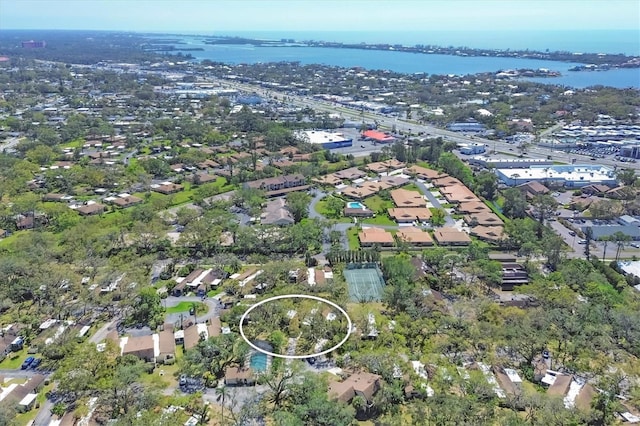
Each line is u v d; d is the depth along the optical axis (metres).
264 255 168.38
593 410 93.62
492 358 110.38
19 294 135.62
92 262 151.62
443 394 95.62
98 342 118.19
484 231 185.62
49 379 105.56
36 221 192.50
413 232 183.12
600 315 122.56
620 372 101.56
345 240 181.62
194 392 101.50
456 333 116.94
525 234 174.88
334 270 155.50
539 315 120.56
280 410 92.62
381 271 156.12
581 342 112.25
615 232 184.88
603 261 164.50
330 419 87.38
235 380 103.62
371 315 124.94
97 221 183.38
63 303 133.50
